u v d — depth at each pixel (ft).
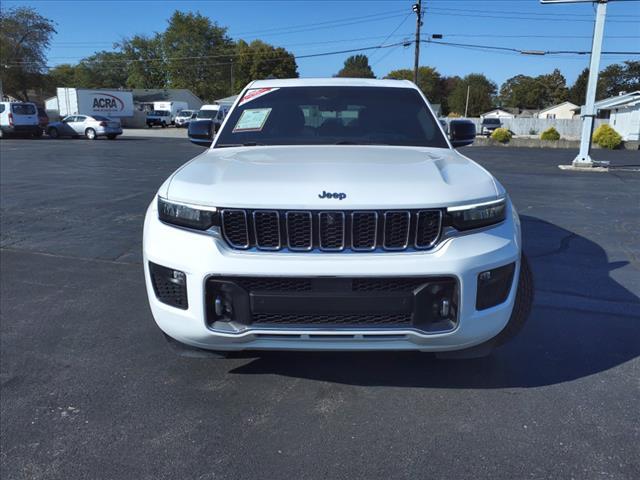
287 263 8.18
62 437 8.59
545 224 24.27
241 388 10.09
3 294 15.24
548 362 10.95
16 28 178.70
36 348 11.82
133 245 20.63
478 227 8.70
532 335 12.21
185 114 172.55
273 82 14.47
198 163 10.53
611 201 31.24
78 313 13.83
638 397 9.60
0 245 20.58
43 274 17.08
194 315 8.57
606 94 281.33
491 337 8.97
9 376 10.58
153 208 9.68
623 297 14.62
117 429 8.80
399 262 8.19
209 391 9.99
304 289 8.27
